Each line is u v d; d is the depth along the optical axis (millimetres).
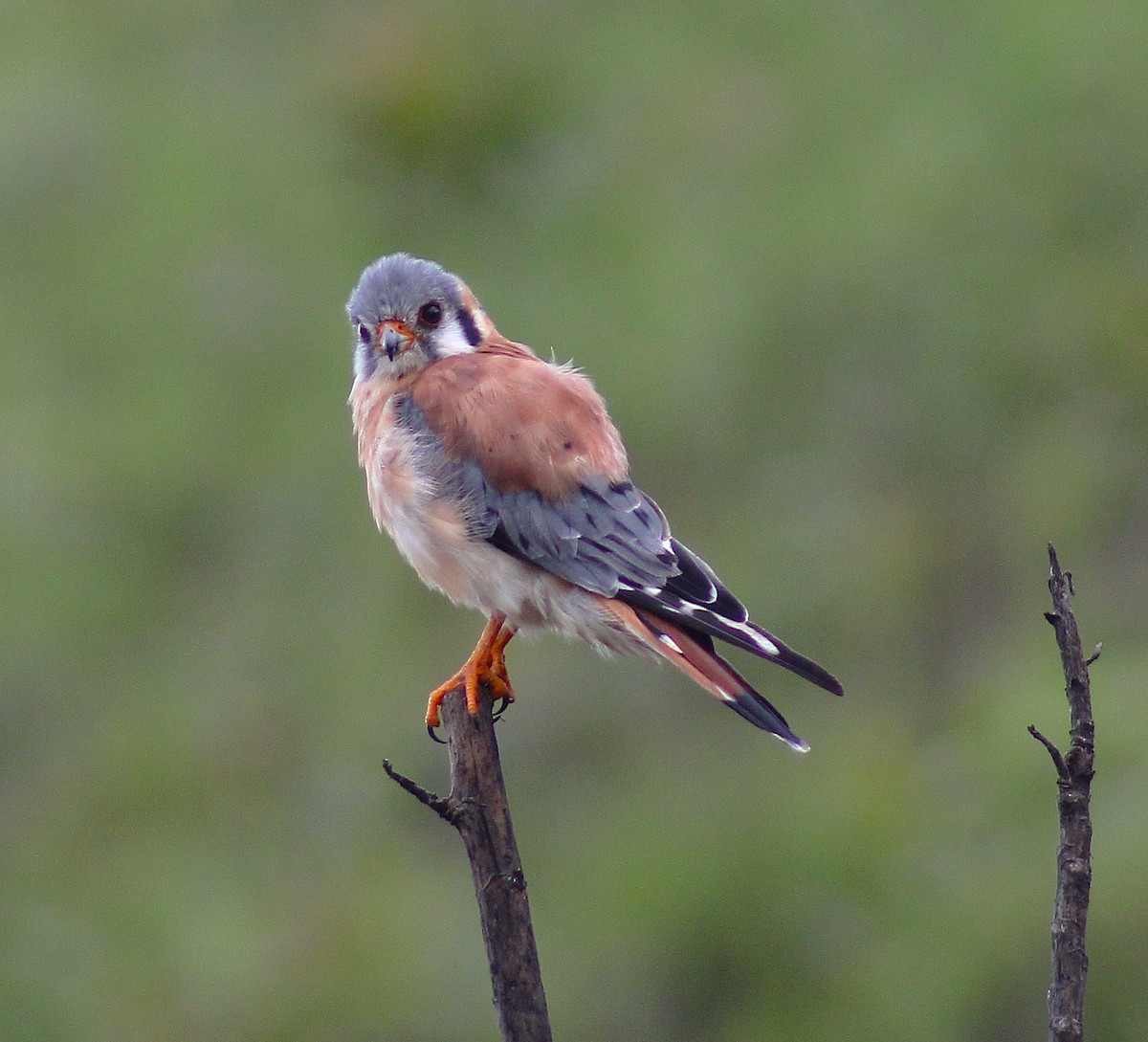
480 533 7621
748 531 12648
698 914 11664
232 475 12906
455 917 11750
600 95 14078
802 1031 11336
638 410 12547
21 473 12773
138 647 12672
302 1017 11516
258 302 13312
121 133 13836
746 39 14266
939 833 11633
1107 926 10781
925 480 12922
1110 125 13352
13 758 12469
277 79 14242
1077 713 4996
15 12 14414
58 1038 11641
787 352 12930
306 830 12164
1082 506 12930
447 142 14008
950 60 13820
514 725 12383
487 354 8266
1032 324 13023
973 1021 11078
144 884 11984
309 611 12648
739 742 12305
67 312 13328
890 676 12555
